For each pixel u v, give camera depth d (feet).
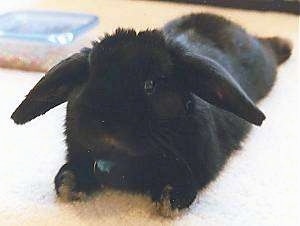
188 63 1.66
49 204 1.79
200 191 1.82
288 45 2.91
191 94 1.73
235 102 1.63
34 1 3.91
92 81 1.60
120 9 3.76
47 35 2.80
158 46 1.66
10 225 1.70
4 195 1.83
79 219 1.71
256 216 1.73
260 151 2.10
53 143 2.14
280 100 2.49
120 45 1.64
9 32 2.91
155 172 1.72
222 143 1.95
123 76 1.58
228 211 1.75
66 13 3.20
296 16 3.66
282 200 1.81
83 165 1.80
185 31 2.31
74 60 1.72
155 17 3.61
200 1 3.83
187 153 1.72
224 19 2.53
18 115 1.74
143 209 1.76
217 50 2.22
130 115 1.53
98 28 3.32
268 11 3.73
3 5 3.83
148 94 1.59
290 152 2.09
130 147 1.55
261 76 2.43
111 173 1.75
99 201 1.80
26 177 1.94
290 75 2.74
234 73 2.21
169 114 1.63
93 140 1.55
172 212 1.71
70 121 1.66
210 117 1.82
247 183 1.90
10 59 2.81
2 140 2.17
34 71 2.78
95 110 1.54
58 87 1.74
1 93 2.56
